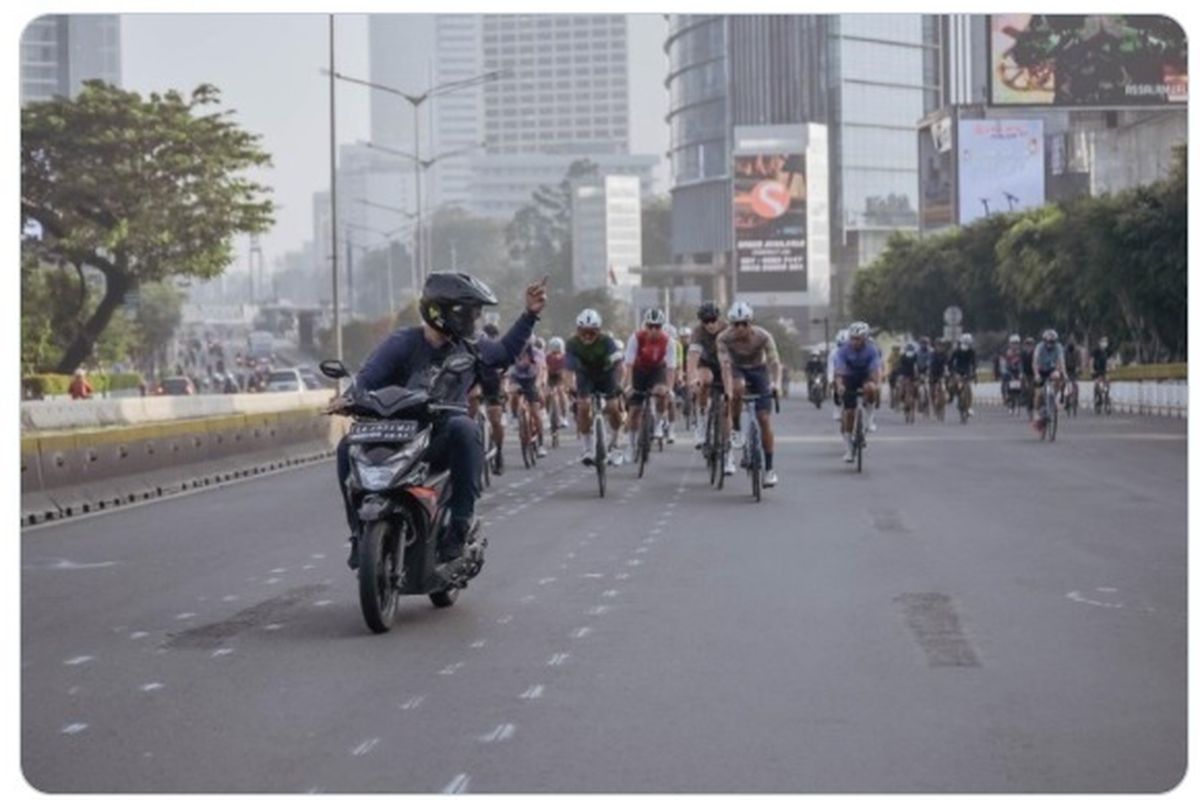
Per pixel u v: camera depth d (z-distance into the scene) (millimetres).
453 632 11070
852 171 176250
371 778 7395
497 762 7641
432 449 11445
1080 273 62719
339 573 14219
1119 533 16422
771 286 136875
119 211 65875
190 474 25359
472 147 84875
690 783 7242
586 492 21922
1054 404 34594
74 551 16219
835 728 8203
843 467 26172
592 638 10781
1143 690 9016
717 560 14578
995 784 7184
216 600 12742
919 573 13602
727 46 182500
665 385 24047
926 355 49344
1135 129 99375
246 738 8172
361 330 133125
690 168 186875
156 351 129500
